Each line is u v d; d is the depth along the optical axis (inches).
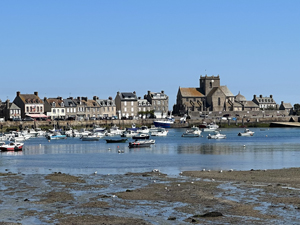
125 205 1727.4
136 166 2930.6
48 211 1643.7
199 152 3951.8
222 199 1802.4
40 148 4601.4
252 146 4608.8
